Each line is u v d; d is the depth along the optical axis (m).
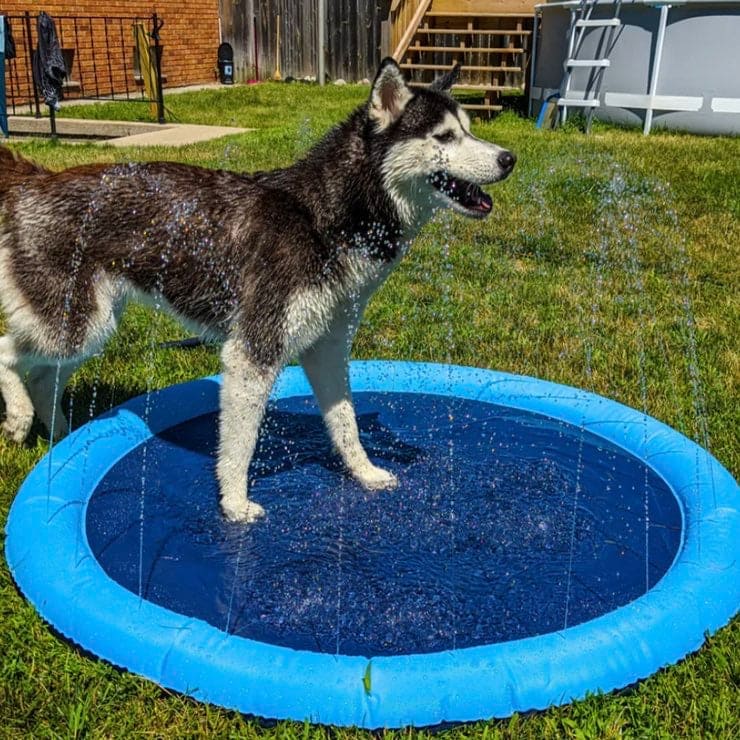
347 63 19.05
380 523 3.47
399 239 3.32
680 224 7.95
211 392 4.39
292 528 3.42
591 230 7.79
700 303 6.17
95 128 12.17
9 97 13.98
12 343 3.63
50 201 3.39
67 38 15.02
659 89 12.16
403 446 4.16
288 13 19.02
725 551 2.92
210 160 9.45
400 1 13.27
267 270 3.18
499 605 2.94
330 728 2.34
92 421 3.94
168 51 17.62
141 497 3.58
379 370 4.76
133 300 3.62
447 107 3.18
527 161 9.95
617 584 3.05
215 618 2.83
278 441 4.20
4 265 3.44
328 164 3.22
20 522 3.05
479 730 2.36
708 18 11.52
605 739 2.37
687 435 4.25
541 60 13.57
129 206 3.35
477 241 7.47
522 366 5.16
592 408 4.30
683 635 2.60
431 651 2.67
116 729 2.42
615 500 3.62
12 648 2.68
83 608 2.62
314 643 2.71
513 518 3.51
